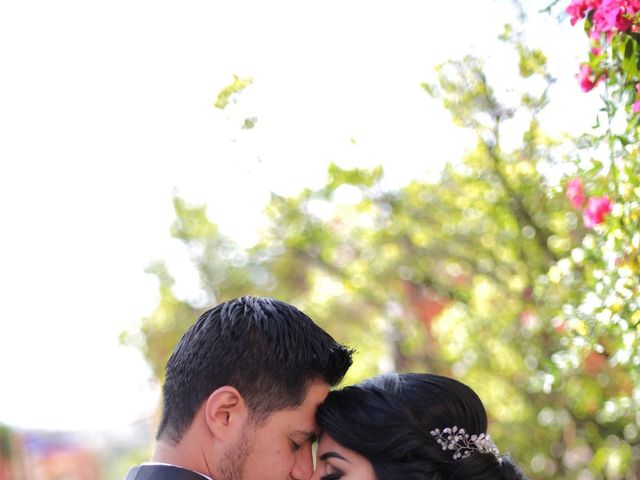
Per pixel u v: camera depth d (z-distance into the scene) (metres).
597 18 2.55
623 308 2.71
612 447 5.27
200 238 9.84
